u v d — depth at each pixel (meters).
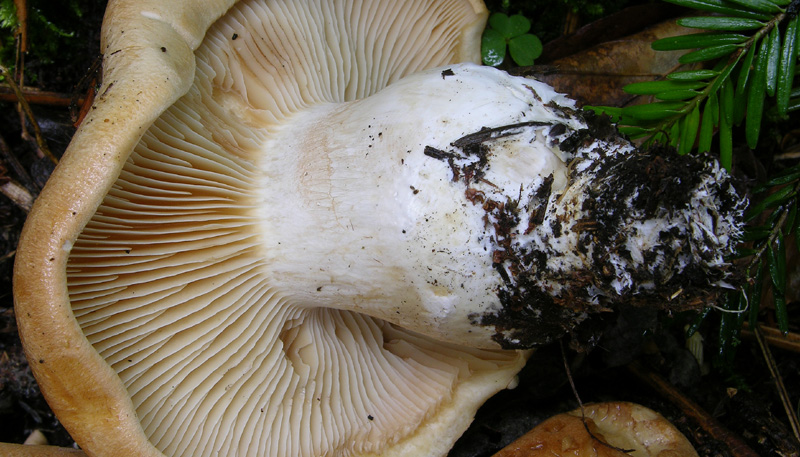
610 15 0.28
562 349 0.24
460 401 0.26
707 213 0.19
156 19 0.20
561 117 0.21
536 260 0.20
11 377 0.28
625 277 0.19
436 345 0.27
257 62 0.23
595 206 0.19
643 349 0.29
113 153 0.18
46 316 0.18
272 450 0.23
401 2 0.26
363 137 0.21
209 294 0.21
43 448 0.24
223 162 0.22
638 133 0.25
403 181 0.20
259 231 0.22
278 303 0.23
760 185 0.24
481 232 0.20
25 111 0.28
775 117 0.28
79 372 0.18
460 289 0.20
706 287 0.19
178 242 0.21
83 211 0.18
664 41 0.23
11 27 0.28
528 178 0.20
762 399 0.27
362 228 0.21
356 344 0.26
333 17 0.24
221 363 0.22
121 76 0.19
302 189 0.22
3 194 0.29
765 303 0.28
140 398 0.20
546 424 0.25
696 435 0.26
